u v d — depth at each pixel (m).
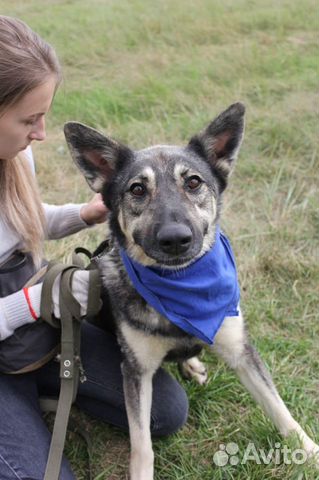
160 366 1.01
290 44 2.63
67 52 2.68
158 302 0.88
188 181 0.89
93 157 0.94
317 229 1.43
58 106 2.14
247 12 3.10
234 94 2.08
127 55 2.65
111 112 2.07
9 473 0.79
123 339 0.92
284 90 2.11
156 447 0.96
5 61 0.78
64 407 0.84
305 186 1.59
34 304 0.85
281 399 0.96
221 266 0.90
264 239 1.40
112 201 0.94
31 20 3.33
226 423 1.00
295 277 1.29
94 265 0.98
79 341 0.88
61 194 1.64
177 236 0.80
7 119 0.81
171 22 2.98
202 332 0.88
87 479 0.93
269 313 1.20
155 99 2.10
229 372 1.09
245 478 0.89
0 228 0.89
